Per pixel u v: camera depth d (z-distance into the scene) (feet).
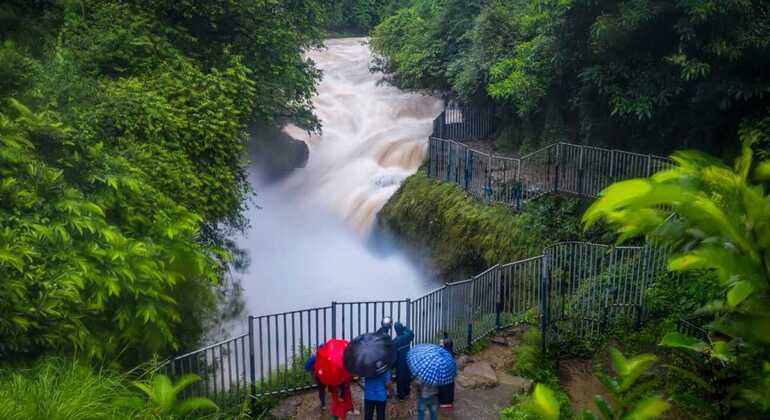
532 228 49.24
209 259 33.58
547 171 52.44
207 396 29.60
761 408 7.38
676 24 42.68
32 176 26.58
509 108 70.38
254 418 30.22
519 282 40.01
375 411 30.19
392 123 82.89
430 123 81.35
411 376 31.48
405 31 90.84
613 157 49.34
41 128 29.14
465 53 75.97
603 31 45.88
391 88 90.94
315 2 62.75
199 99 43.57
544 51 57.06
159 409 17.98
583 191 50.75
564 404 31.19
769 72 42.45
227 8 50.67
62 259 24.63
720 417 8.23
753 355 7.91
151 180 36.19
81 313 24.52
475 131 74.59
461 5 79.92
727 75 43.50
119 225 30.71
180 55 46.96
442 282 54.60
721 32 41.47
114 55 43.78
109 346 25.62
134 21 46.34
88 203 27.35
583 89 55.11
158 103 39.93
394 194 64.64
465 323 37.83
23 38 42.70
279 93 56.13
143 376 26.53
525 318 39.27
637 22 43.86
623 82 49.98
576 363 35.68
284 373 32.86
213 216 42.68
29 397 17.37
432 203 59.16
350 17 134.92
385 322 31.50
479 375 33.71
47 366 20.25
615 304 37.70
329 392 30.48
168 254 30.42
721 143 47.88
